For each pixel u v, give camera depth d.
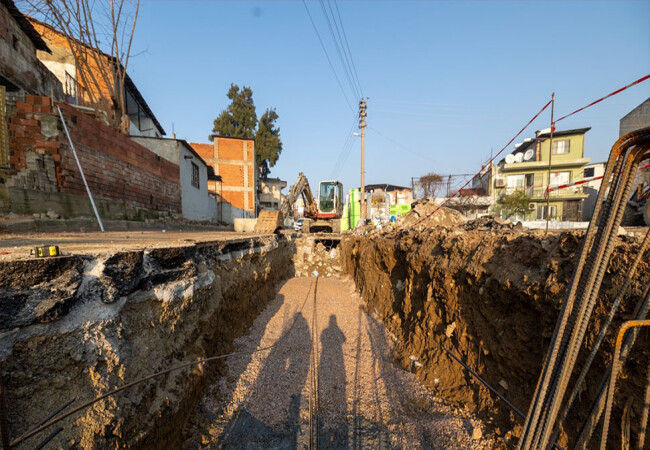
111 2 13.92
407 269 7.19
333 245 17.44
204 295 4.45
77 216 8.30
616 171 1.59
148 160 13.30
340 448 3.93
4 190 6.36
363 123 20.47
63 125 8.02
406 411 4.55
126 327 2.68
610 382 1.65
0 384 1.49
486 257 4.27
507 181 24.58
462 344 4.66
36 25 14.04
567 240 3.06
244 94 40.34
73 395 2.13
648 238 1.76
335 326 7.97
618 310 2.36
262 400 4.81
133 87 18.84
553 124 2.93
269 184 42.19
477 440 3.67
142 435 2.60
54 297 2.07
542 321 3.05
